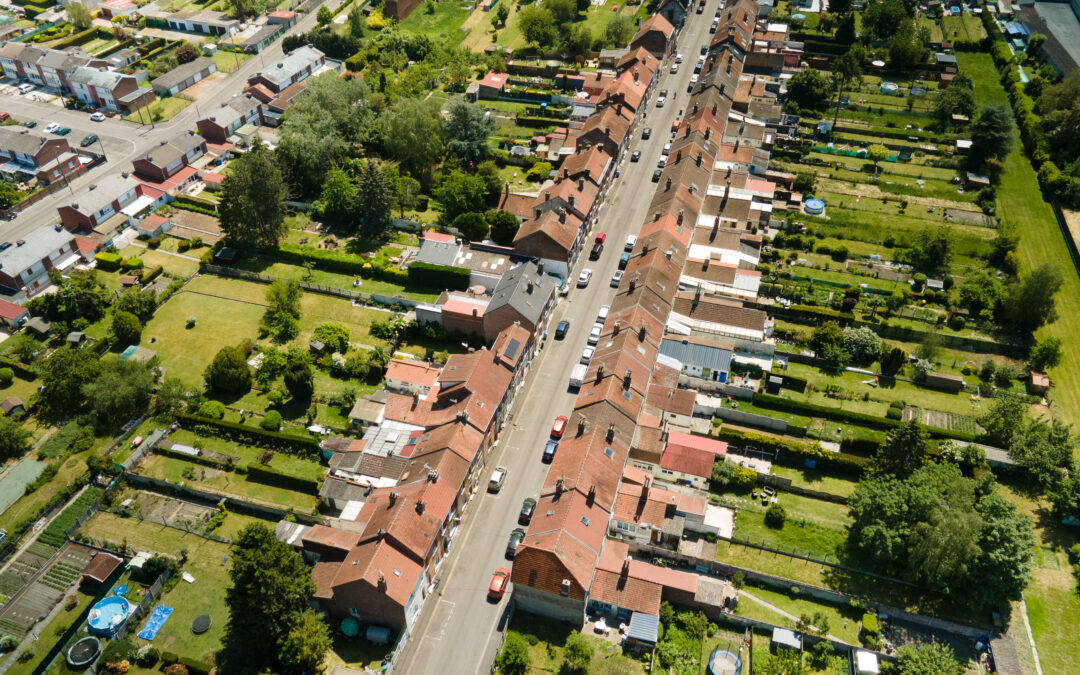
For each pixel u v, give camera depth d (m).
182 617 118.62
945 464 129.00
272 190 179.38
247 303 175.25
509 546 125.69
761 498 134.25
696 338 156.50
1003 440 140.38
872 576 122.75
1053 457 132.50
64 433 145.88
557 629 116.50
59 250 181.62
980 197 197.00
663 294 160.88
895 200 198.12
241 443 144.00
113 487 136.75
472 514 131.50
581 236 181.12
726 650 113.25
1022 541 115.88
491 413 137.25
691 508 127.75
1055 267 156.50
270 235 184.12
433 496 121.81
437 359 159.00
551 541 114.62
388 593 109.25
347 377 156.25
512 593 117.69
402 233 194.12
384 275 179.00
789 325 166.00
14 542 129.38
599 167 192.50
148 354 160.75
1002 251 178.62
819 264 179.62
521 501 133.38
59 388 147.88
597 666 110.44
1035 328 162.88
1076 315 168.00
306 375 148.00
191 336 166.50
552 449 139.62
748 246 177.75
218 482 137.88
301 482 135.12
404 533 115.25
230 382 151.62
